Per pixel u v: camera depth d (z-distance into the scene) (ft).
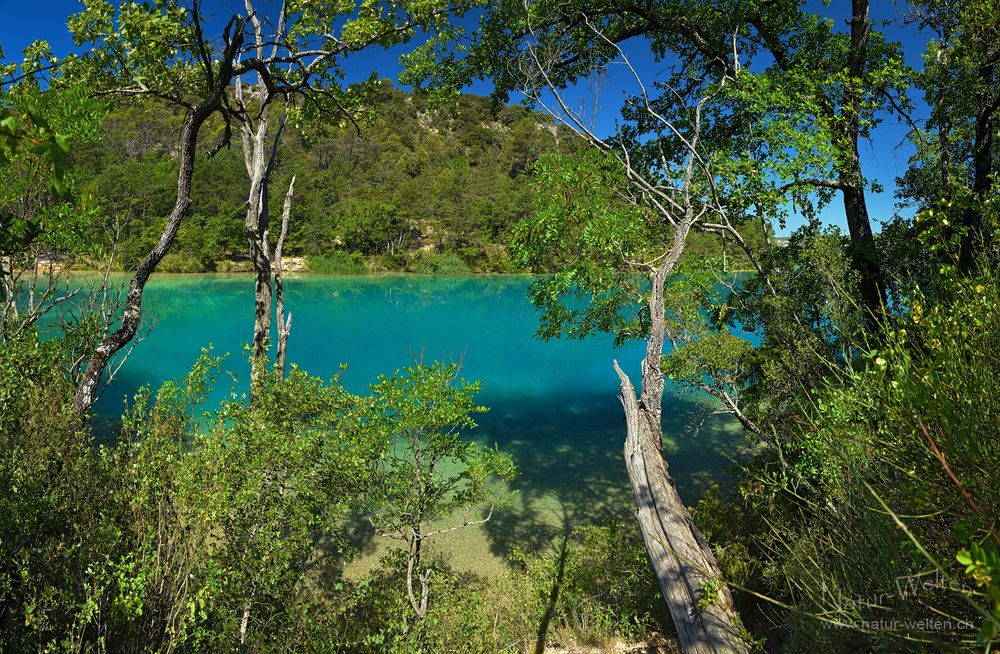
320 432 17.97
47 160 3.93
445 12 28.91
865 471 7.06
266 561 15.29
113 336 19.69
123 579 11.35
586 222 24.70
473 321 123.85
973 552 3.16
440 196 273.13
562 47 32.22
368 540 31.12
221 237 206.69
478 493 23.24
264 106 33.65
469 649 18.78
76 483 13.55
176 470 14.40
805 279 22.02
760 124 26.09
